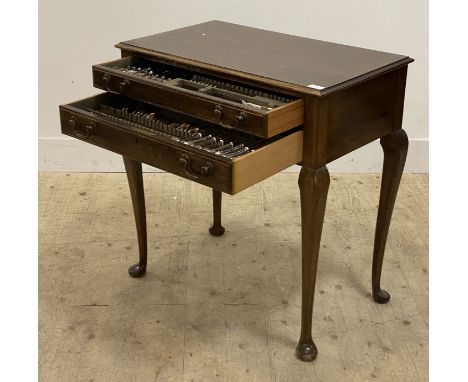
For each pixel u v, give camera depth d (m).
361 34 3.96
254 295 3.06
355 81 2.40
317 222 2.47
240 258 3.32
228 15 3.96
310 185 2.41
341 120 2.42
